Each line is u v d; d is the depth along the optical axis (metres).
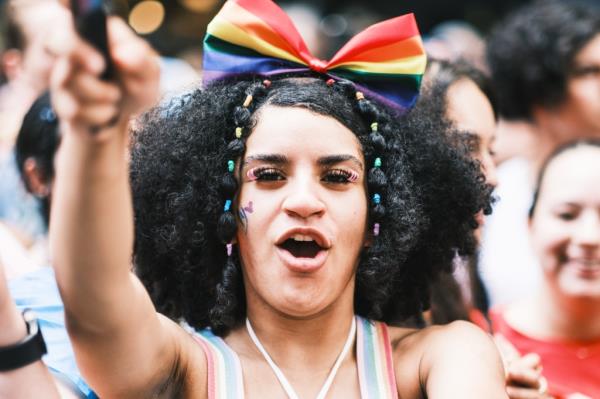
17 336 1.42
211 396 1.59
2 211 2.94
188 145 1.77
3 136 3.15
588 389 2.42
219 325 1.73
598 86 3.23
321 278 1.61
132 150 1.84
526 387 1.84
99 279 1.34
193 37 4.38
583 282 2.43
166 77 3.95
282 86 1.72
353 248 1.67
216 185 1.70
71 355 1.81
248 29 1.78
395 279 1.85
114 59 1.19
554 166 2.52
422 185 1.85
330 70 1.79
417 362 1.67
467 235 1.94
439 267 1.93
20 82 3.32
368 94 1.79
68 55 1.17
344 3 5.16
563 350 2.46
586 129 3.27
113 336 1.42
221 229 1.66
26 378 1.42
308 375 1.65
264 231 1.62
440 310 2.23
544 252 2.50
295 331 1.66
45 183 2.46
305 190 1.60
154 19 4.31
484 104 2.38
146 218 1.81
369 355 1.67
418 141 1.86
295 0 5.10
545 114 3.31
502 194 3.28
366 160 1.71
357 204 1.66
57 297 1.89
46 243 2.57
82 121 1.21
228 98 1.74
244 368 1.65
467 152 1.96
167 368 1.57
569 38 3.23
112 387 1.49
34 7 3.25
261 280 1.63
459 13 5.21
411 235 1.75
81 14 1.16
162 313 1.87
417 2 5.22
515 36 3.33
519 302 2.69
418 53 1.79
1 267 1.42
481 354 1.63
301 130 1.63
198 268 1.78
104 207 1.30
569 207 2.45
